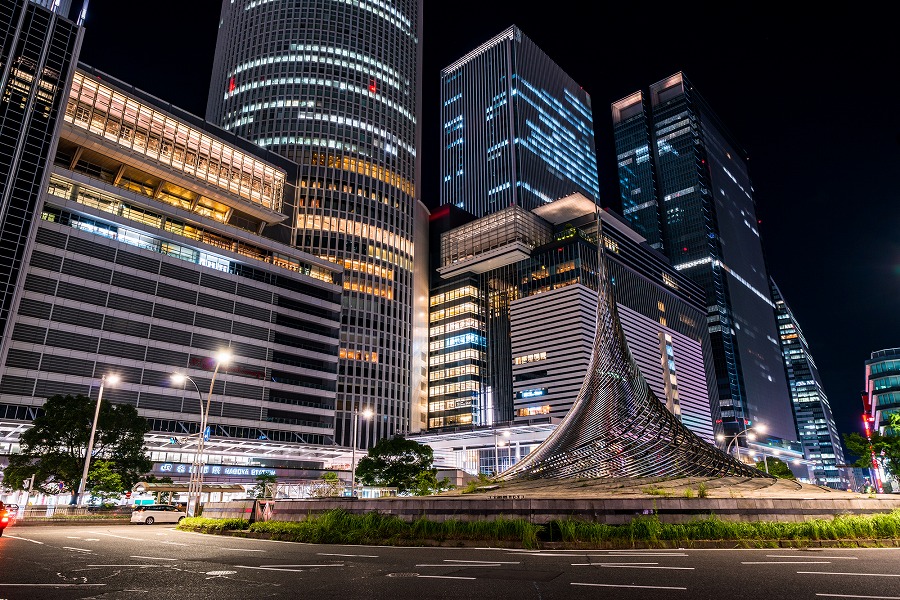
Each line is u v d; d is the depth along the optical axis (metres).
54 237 75.81
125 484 54.12
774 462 111.25
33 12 80.19
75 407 53.72
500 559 15.52
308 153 131.50
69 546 20.09
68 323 74.69
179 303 86.50
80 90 87.12
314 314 105.44
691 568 13.56
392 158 141.88
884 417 114.50
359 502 23.97
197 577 12.61
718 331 197.50
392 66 150.50
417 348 139.12
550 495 26.34
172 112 101.25
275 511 26.94
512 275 138.75
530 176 194.88
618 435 35.53
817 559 15.12
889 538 18.73
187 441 76.88
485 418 131.00
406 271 136.12
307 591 10.80
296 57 140.50
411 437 118.88
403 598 10.06
